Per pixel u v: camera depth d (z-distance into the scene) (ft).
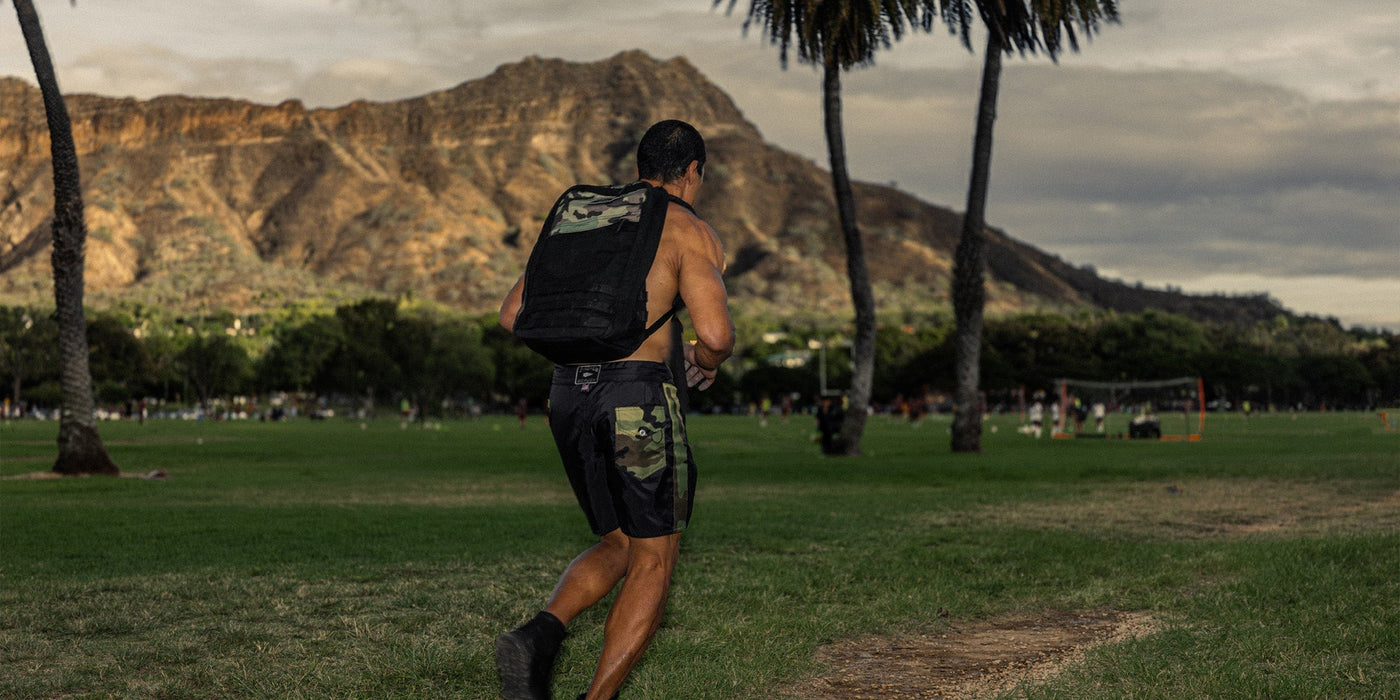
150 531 32.68
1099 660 14.89
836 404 95.45
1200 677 13.53
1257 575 21.56
